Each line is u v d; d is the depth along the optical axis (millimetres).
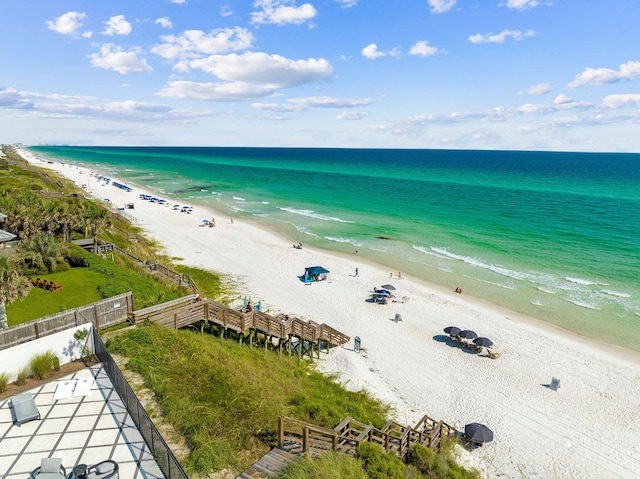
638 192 97750
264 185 113812
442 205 80500
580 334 29562
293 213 72312
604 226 61000
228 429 12125
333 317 31484
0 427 11719
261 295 34719
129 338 16828
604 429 19922
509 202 83500
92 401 13078
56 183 73250
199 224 60875
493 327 30469
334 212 73562
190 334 19672
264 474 10477
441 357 26250
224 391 14047
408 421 19672
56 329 16328
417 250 49844
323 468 10258
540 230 59062
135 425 11977
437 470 13953
